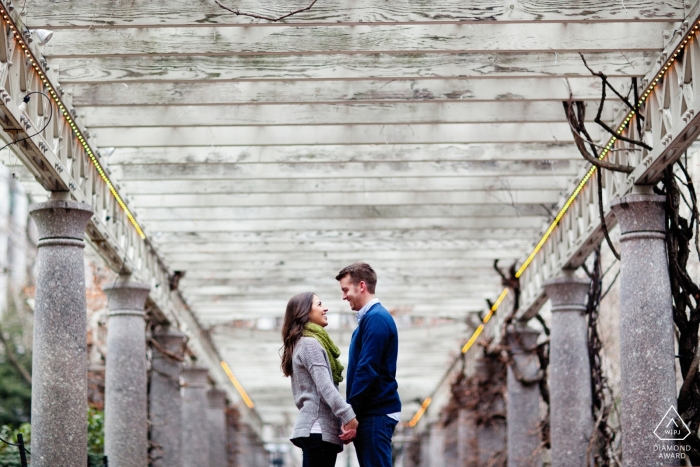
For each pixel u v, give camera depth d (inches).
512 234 611.8
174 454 632.4
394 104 439.2
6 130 338.0
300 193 551.8
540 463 634.8
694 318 374.3
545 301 609.6
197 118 438.0
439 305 803.4
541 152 481.7
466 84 411.2
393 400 279.0
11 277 1073.5
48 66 370.0
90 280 782.5
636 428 368.5
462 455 833.5
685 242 376.8
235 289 733.9
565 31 362.3
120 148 486.6
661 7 339.0
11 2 329.4
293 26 364.2
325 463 274.7
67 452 372.2
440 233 617.3
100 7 342.3
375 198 557.9
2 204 1165.1
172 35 364.5
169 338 655.1
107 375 517.0
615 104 420.8
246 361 995.9
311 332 281.9
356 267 290.8
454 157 486.3
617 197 381.7
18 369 1013.2
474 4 342.0
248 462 1240.8
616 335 690.2
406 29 363.9
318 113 438.6
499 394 748.6
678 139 346.6
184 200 555.5
